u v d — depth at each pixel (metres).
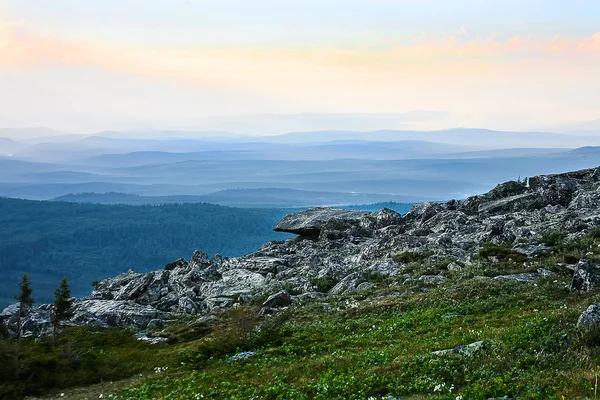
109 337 45.97
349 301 45.12
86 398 29.92
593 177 78.38
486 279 41.16
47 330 49.56
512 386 19.80
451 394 20.12
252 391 25.64
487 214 74.56
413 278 48.34
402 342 29.58
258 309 47.72
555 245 51.31
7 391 31.58
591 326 23.52
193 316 53.28
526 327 26.03
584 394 18.31
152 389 29.56
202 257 76.94
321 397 22.84
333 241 77.44
